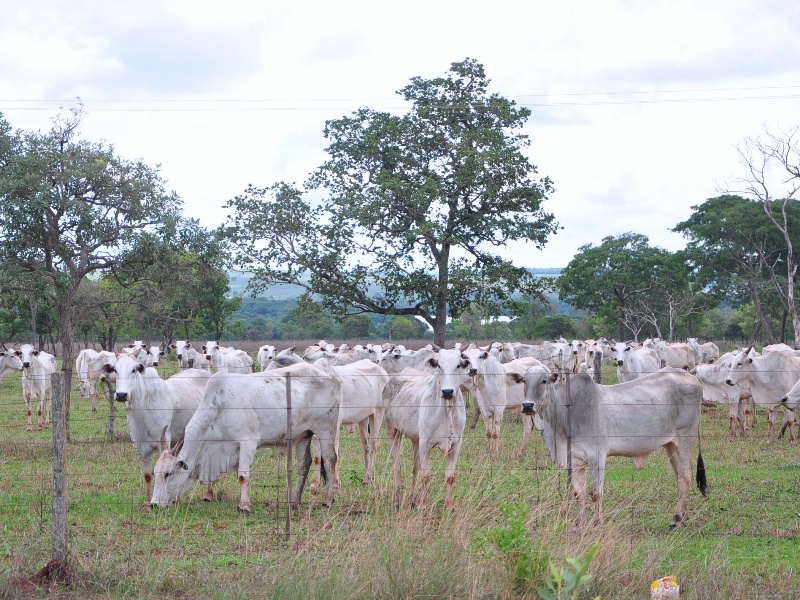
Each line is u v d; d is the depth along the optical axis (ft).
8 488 41.50
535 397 36.47
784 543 31.94
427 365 38.27
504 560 25.61
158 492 37.63
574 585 20.27
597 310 227.81
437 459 49.83
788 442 58.75
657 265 210.38
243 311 464.24
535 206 121.39
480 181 121.60
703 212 206.08
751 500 38.96
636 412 35.42
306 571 25.31
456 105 125.49
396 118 123.44
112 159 79.10
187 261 85.15
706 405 79.77
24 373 68.08
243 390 38.32
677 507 35.24
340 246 121.39
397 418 41.24
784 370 61.52
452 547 26.00
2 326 178.50
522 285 127.54
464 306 124.16
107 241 79.30
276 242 122.31
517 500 33.71
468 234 122.72
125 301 94.99
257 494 41.65
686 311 210.79
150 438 40.63
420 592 24.48
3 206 73.72
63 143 79.00
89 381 78.84
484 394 53.88
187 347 98.48
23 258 78.95
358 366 48.34
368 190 122.93
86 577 26.73
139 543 31.50
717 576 26.58
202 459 38.58
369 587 24.67
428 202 117.70
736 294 201.67
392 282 123.34
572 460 35.50
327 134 127.65
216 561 29.14
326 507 38.50
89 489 41.63
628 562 27.07
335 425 39.93
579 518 32.32
